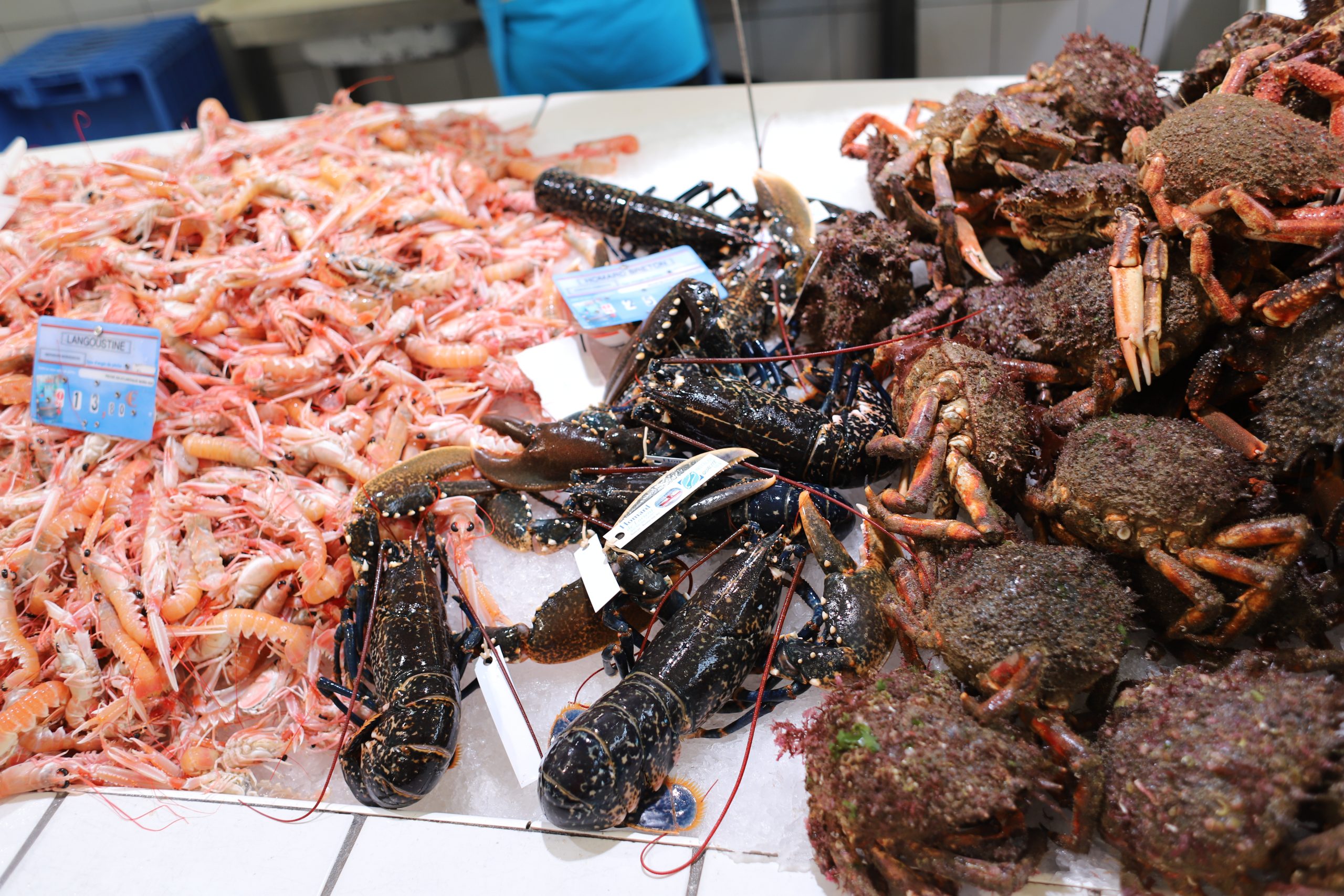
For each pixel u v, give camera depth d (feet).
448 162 3.41
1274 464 1.75
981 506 1.90
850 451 2.20
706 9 5.15
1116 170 2.09
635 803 1.80
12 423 2.57
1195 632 1.71
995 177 2.53
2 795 2.00
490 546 2.34
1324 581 1.71
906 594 1.89
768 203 2.89
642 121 3.74
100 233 2.82
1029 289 2.23
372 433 2.61
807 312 2.55
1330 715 1.47
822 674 1.84
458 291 2.94
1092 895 1.59
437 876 1.75
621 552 2.03
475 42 5.04
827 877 1.66
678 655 1.90
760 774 1.89
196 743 2.16
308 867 1.79
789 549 2.01
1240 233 1.85
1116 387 1.94
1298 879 1.41
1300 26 2.34
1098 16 4.43
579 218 3.17
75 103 4.63
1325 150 1.83
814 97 3.67
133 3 5.35
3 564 2.30
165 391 2.59
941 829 1.55
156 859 1.83
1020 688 1.59
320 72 5.60
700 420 2.24
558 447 2.25
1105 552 1.81
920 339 2.31
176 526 2.37
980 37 4.75
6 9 5.39
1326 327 1.71
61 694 2.18
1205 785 1.46
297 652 2.22
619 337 2.67
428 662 2.00
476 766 2.01
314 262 2.78
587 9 4.07
